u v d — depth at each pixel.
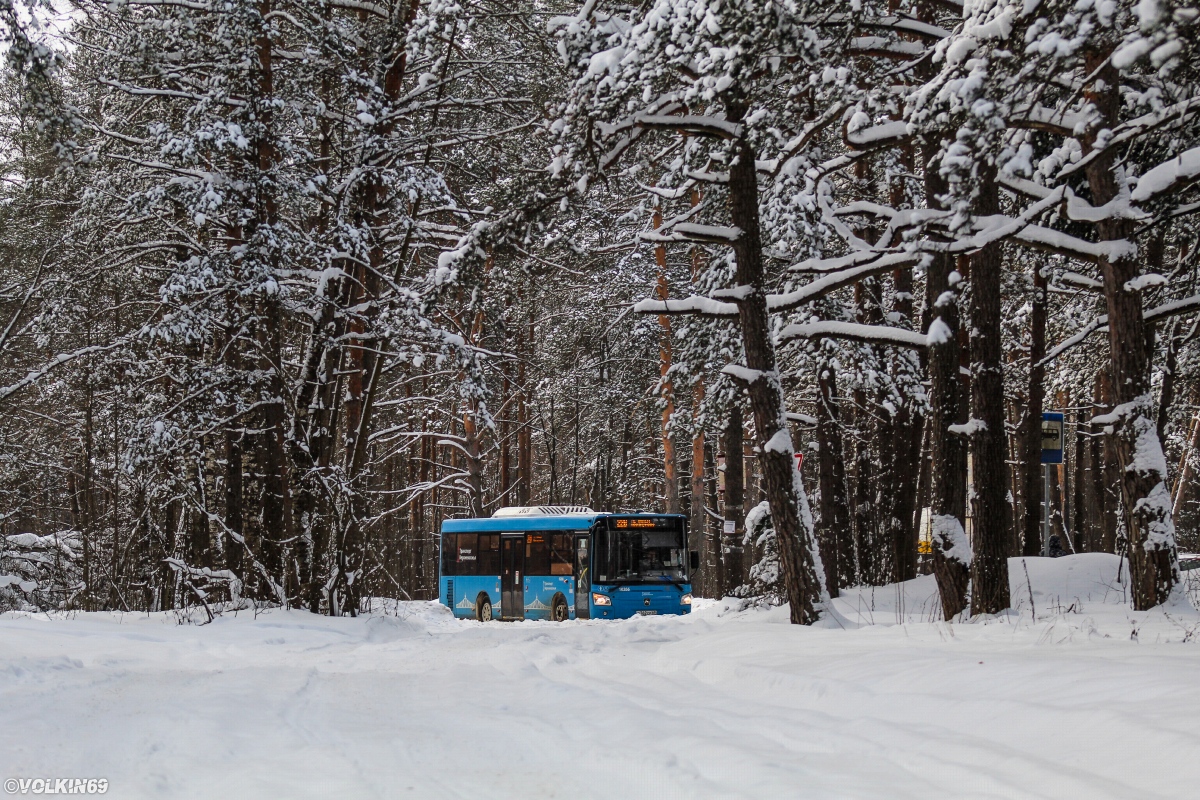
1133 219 15.30
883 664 10.43
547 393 41.44
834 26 14.25
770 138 14.34
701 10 12.30
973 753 6.88
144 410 25.38
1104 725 6.96
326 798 6.48
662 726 8.59
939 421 16.78
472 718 9.47
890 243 17.38
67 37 22.39
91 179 23.22
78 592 32.38
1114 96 14.59
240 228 24.64
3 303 25.97
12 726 8.98
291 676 12.97
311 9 22.64
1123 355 15.36
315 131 25.41
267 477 23.62
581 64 14.72
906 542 24.66
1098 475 39.19
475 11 17.78
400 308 21.70
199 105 21.64
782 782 6.53
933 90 10.48
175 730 8.74
